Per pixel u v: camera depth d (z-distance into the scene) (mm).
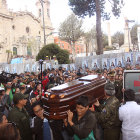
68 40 37125
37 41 47812
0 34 44781
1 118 2510
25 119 2994
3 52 43906
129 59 12172
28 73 13719
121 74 6234
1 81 6719
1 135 1660
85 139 2496
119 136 3127
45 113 2717
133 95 2949
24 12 51500
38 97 4301
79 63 15719
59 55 28094
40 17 58750
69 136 2865
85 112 2594
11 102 5406
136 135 2725
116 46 47625
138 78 3764
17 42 49188
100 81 3871
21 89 5719
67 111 2613
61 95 2586
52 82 8203
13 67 23172
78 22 36062
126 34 35750
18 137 1752
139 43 22875
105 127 3072
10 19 47531
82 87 3119
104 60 13508
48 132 2920
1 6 45469
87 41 46875
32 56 45656
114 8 15914
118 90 4672
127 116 2816
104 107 3076
